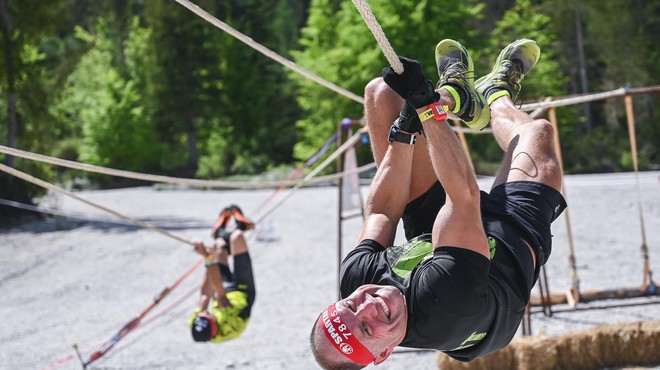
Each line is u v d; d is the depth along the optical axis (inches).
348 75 1478.8
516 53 154.0
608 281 444.5
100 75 2004.2
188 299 502.6
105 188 1756.9
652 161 1428.4
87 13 2534.5
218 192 1306.6
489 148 1417.3
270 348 361.7
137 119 1841.8
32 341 412.5
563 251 550.0
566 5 1654.8
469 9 1451.8
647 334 273.4
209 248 322.0
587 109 1619.1
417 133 135.9
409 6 1419.8
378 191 135.2
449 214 117.0
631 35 1558.8
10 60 1056.2
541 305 354.0
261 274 540.7
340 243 354.9
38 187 1031.6
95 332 427.2
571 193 887.1
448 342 117.0
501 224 124.6
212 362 347.3
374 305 114.5
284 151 2009.1
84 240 778.8
